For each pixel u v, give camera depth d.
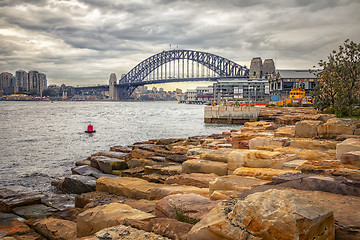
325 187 4.79
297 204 3.16
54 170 20.19
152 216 5.14
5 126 62.06
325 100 51.88
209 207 4.83
